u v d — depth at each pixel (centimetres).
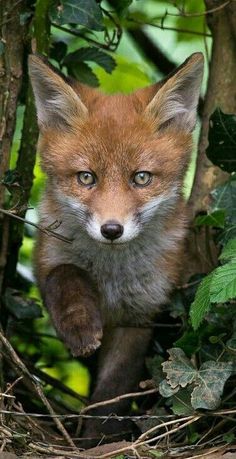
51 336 1245
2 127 1056
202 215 1102
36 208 1126
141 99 1059
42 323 1323
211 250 1113
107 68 1211
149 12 1486
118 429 1027
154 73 1505
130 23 1387
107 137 995
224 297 830
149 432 888
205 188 1152
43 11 1064
